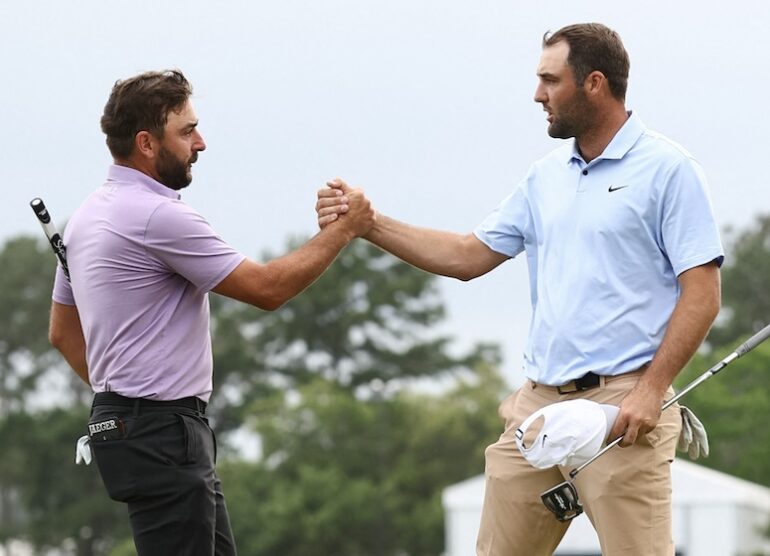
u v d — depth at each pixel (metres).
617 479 18.27
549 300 18.67
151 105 18.03
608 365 18.22
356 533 141.25
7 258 191.38
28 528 162.25
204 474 18.06
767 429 125.00
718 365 18.05
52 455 163.00
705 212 18.06
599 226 18.33
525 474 19.08
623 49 18.58
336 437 148.00
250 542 139.25
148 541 18.08
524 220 19.55
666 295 18.33
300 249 19.12
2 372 189.00
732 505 56.81
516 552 19.34
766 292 183.00
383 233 20.11
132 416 17.89
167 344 18.00
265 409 149.12
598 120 18.52
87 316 18.14
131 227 17.88
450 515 63.91
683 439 18.78
